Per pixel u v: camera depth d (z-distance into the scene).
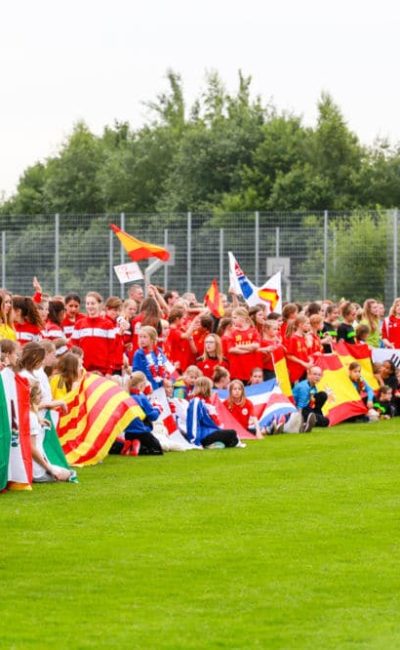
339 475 27.83
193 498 24.83
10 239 73.00
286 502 24.34
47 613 16.94
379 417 42.19
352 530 21.73
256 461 30.36
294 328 40.03
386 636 15.95
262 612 16.98
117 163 123.81
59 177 124.00
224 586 18.19
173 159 118.94
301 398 39.31
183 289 71.88
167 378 33.44
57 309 37.09
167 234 71.94
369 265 70.19
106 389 30.64
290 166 114.94
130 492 25.61
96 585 18.25
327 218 70.44
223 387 36.50
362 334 42.81
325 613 16.94
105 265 72.25
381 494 25.27
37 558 19.75
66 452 29.97
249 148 116.94
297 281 70.81
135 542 20.84
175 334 38.81
